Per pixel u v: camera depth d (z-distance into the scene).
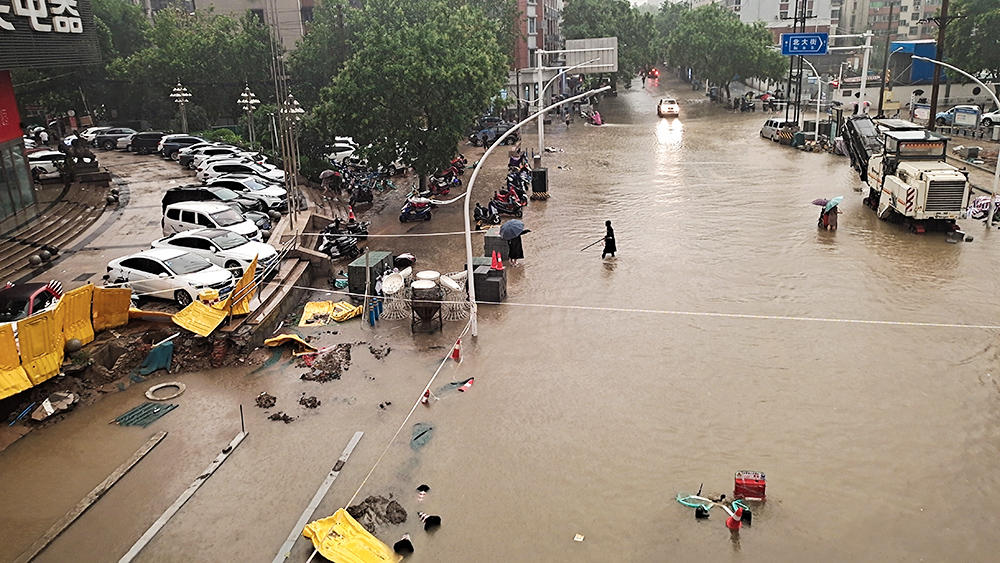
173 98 48.62
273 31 31.88
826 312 18.42
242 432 13.41
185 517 11.00
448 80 30.86
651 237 26.12
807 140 46.88
